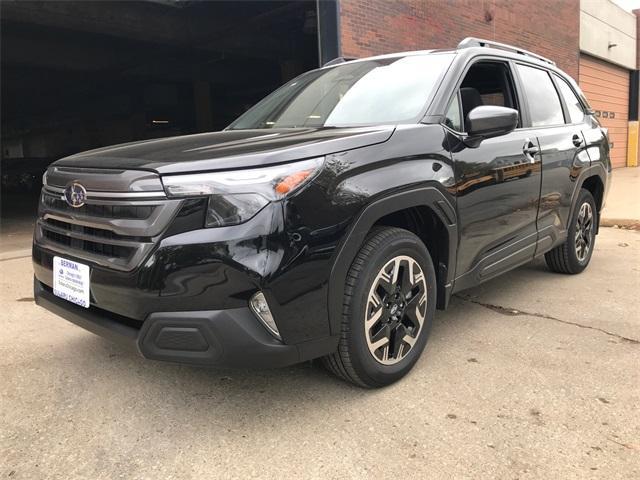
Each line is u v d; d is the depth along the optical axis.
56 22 12.38
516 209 3.71
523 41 13.88
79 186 2.56
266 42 16.89
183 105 28.05
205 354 2.27
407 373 3.01
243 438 2.46
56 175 2.80
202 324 2.23
